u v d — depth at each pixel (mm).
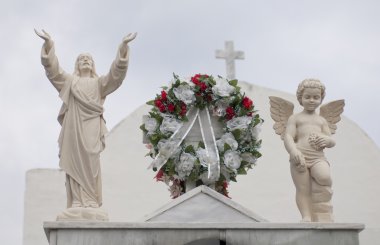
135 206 19094
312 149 14484
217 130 14820
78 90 14391
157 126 14672
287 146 14570
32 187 19031
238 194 19469
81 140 14094
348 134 19969
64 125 14297
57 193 19047
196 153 14391
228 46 20312
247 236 13594
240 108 14836
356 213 19406
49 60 14367
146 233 13430
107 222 13398
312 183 14391
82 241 13344
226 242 13531
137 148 19484
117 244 13359
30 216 18844
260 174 19641
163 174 14656
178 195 14648
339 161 19766
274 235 13656
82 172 14016
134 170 19328
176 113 14680
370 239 19234
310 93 14758
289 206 19453
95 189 14039
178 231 13492
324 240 13750
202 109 14805
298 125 14766
